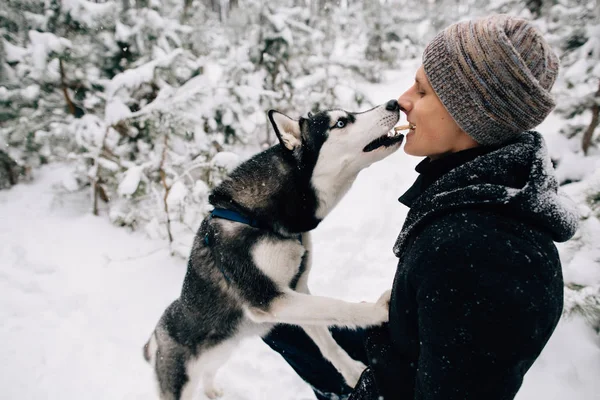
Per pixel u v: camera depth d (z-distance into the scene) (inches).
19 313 148.9
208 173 189.3
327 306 71.7
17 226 201.9
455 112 40.0
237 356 128.9
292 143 84.1
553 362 105.3
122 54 224.7
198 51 267.6
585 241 113.8
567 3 257.8
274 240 83.6
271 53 281.1
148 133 206.1
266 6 274.2
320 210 87.8
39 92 213.0
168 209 176.4
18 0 218.2
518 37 37.3
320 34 317.1
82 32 214.2
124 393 118.0
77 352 132.2
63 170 258.5
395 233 186.9
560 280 37.3
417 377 36.8
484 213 34.8
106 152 204.4
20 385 121.0
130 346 135.0
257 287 81.0
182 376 100.7
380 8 523.8
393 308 44.0
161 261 178.1
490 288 30.3
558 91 225.1
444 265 32.7
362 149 85.0
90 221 205.6
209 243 86.7
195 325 94.5
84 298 156.2
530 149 37.9
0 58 221.0
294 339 87.1
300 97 277.7
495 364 30.4
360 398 52.8
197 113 211.5
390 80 463.8
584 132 198.4
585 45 211.0
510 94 36.7
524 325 30.0
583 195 121.3
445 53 39.8
